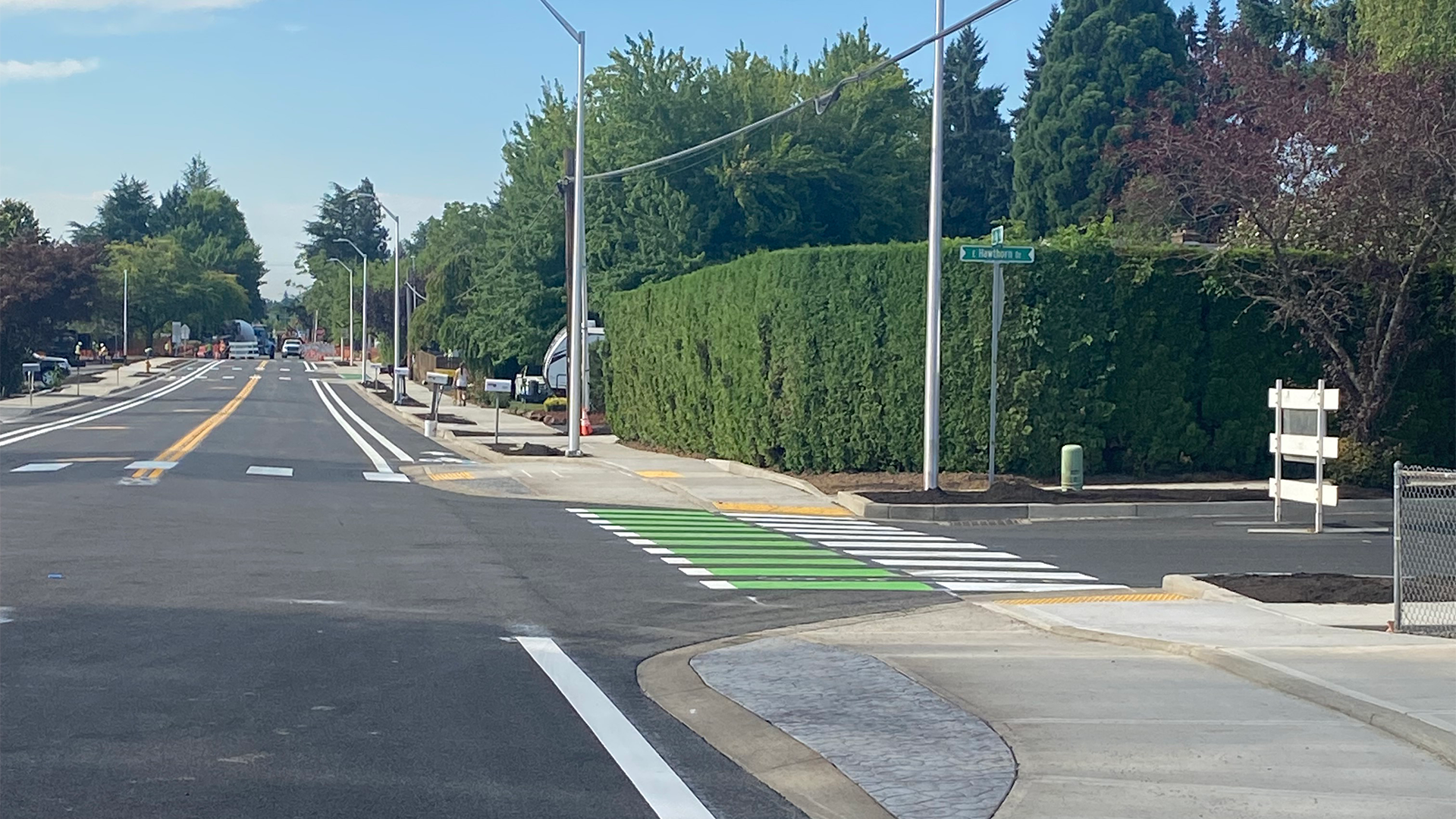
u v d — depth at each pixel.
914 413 25.52
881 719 8.19
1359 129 22.78
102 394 68.56
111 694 8.46
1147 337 25.45
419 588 13.02
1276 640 10.64
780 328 27.06
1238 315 25.67
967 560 16.12
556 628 11.26
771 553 16.47
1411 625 11.02
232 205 199.12
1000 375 24.97
